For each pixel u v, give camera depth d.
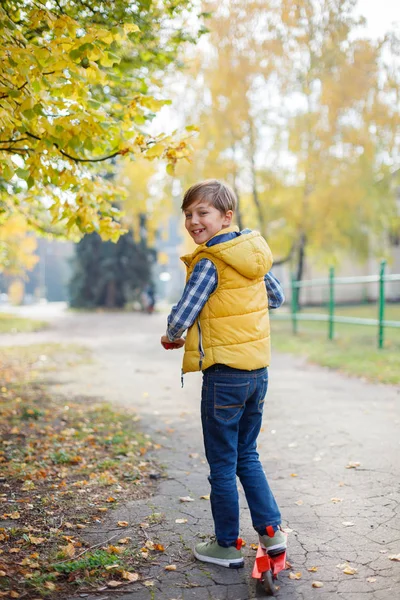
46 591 2.60
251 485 2.82
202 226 2.84
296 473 4.36
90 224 4.68
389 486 3.99
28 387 8.56
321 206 18.92
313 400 7.18
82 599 2.56
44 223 8.02
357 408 6.63
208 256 2.75
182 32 4.84
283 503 3.74
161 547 3.05
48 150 4.00
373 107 17.70
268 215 19.95
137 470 4.43
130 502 3.76
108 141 4.29
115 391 8.25
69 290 39.56
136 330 20.91
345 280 13.59
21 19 4.08
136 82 4.82
